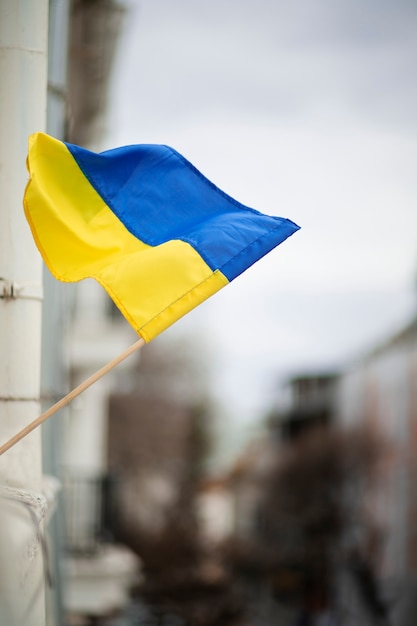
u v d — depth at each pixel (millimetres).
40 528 5758
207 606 39969
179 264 6133
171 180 6508
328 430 48906
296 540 47500
